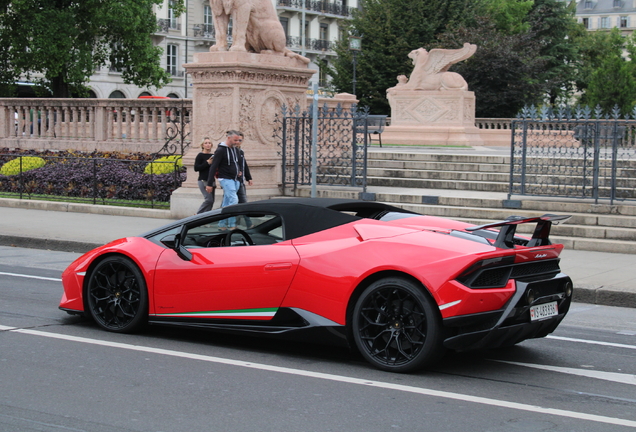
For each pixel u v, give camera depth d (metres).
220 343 6.89
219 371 5.93
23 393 5.28
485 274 5.66
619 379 5.94
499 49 46.50
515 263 5.79
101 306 7.29
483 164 17.47
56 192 19.17
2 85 38.56
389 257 5.84
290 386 5.52
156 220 15.87
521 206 14.20
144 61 39.28
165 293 6.84
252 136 15.80
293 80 16.52
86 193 18.72
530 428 4.70
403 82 30.64
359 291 5.99
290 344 6.89
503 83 47.97
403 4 52.16
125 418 4.77
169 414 4.86
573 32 71.88
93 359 6.23
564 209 13.82
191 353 6.48
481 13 55.16
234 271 6.47
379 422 4.75
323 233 6.38
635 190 14.37
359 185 17.22
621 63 59.62
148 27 39.34
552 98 63.28
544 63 50.59
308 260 6.17
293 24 72.50
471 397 5.32
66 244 13.13
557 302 6.20
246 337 7.16
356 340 5.95
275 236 6.59
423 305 5.62
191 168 15.88
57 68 36.06
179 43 65.44
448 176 17.33
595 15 143.12
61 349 6.54
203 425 4.64
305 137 16.38
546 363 6.38
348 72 53.53
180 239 6.96
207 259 6.67
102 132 21.73
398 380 5.71
